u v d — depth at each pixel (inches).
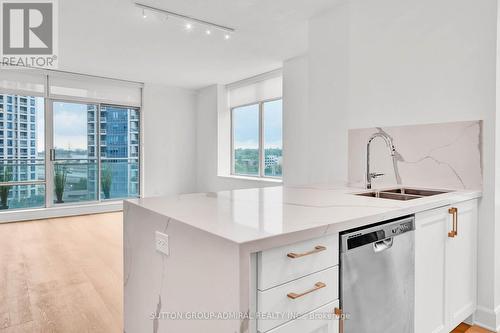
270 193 80.6
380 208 58.8
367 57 109.4
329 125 122.9
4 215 201.6
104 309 92.2
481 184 84.7
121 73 222.5
